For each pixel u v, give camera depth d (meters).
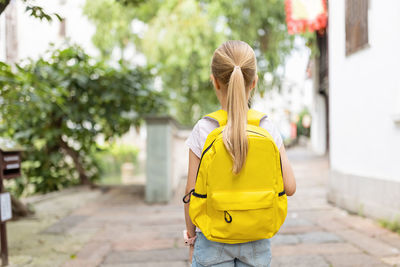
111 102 6.77
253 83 1.31
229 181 1.12
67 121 6.84
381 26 3.93
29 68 5.58
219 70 1.25
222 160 1.11
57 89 4.40
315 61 12.92
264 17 10.45
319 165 10.11
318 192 6.16
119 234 3.86
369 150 4.25
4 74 3.59
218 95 1.32
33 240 3.66
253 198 1.10
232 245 1.21
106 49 12.68
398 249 3.10
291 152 16.41
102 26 12.18
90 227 4.19
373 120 4.14
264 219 1.12
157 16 12.12
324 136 14.34
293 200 5.52
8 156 3.06
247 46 1.28
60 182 7.06
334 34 5.16
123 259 3.06
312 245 3.29
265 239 1.25
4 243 2.87
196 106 13.87
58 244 3.51
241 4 10.37
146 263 2.95
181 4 10.93
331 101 5.27
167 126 5.73
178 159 8.09
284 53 10.59
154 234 3.83
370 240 3.38
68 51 5.97
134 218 4.64
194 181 1.25
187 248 3.32
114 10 11.98
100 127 7.32
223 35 10.75
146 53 11.62
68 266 2.89
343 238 3.47
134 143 21.84
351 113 4.66
